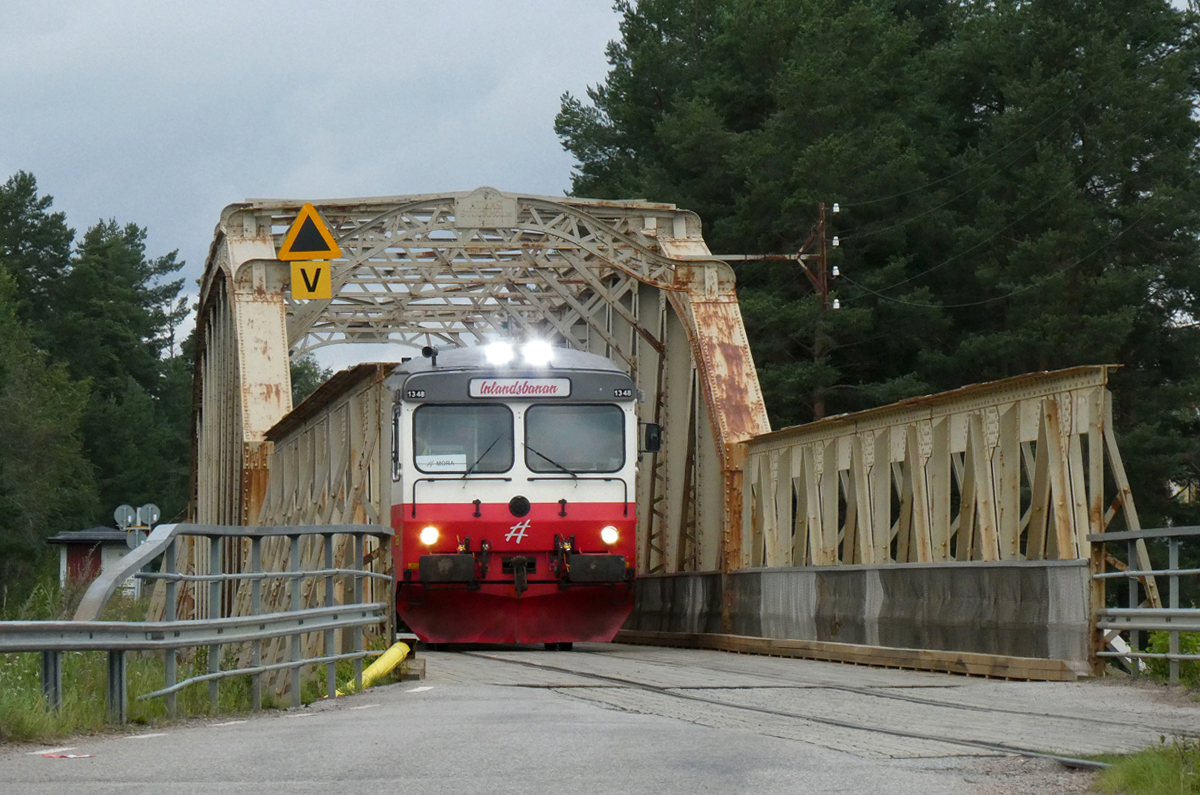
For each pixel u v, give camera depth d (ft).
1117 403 239.30
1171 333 249.34
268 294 119.96
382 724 50.49
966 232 243.40
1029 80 248.73
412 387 99.91
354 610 65.46
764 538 110.63
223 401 144.36
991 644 77.61
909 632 85.05
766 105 276.21
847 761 40.68
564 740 44.96
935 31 302.45
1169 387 236.84
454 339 172.04
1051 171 238.07
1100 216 249.34
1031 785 36.50
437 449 99.55
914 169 245.24
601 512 100.17
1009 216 245.45
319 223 116.78
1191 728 50.72
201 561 160.15
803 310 233.55
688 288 123.95
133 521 177.99
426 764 39.70
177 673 59.52
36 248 504.02
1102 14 252.83
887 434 91.30
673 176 276.21
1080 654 71.41
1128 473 225.35
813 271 248.73
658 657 94.89
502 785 35.88
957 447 82.79
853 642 91.50
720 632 114.62
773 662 89.81
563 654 98.07
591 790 35.14
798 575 100.68
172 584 50.96
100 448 480.23
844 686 69.10
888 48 259.80
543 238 139.44
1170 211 242.99
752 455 114.93
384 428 105.60
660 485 138.92
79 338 498.28
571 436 100.83
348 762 40.11
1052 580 73.41
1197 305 252.62
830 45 257.34
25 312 488.85
